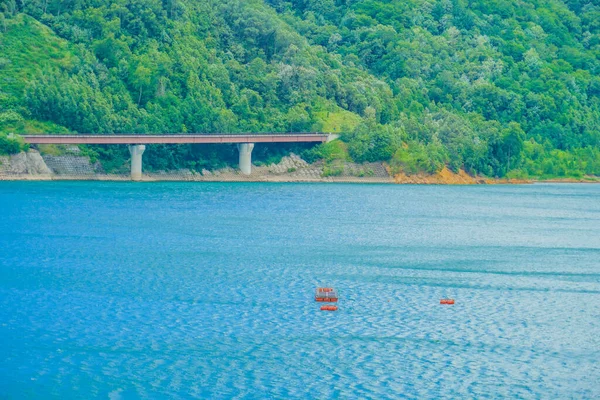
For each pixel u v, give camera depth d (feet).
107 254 593.01
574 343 413.59
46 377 353.31
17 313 433.89
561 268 606.55
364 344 401.08
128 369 363.35
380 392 346.74
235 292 488.85
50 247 612.70
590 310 478.18
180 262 572.10
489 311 467.93
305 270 559.38
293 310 453.99
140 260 574.56
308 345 397.39
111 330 410.72
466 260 625.82
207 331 412.77
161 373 359.66
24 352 378.94
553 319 455.63
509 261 629.51
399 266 588.09
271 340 402.72
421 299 488.85
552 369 376.89
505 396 346.74
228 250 625.82
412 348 398.01
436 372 369.30
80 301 458.91
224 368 366.22
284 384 351.67
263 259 593.83
